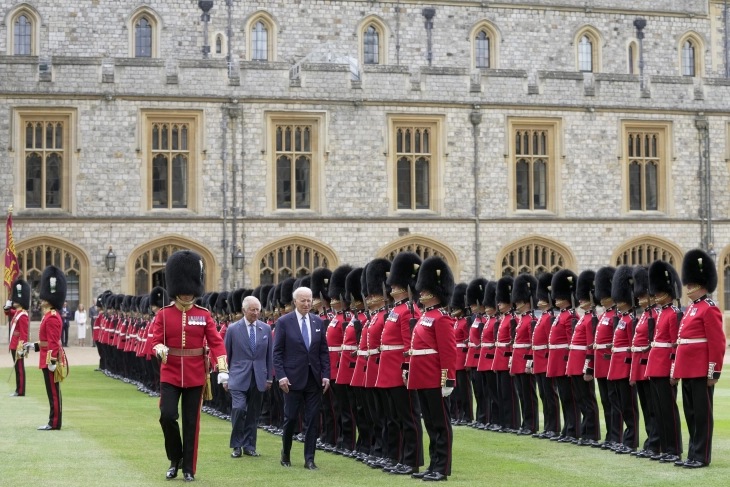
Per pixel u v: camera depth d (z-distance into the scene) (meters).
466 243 48.19
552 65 57.44
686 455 18.88
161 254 46.16
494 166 48.59
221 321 29.69
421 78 48.06
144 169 45.84
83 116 45.41
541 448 19.95
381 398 18.14
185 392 16.27
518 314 23.00
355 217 47.28
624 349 19.36
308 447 17.83
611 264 49.41
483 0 56.44
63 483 15.69
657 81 50.25
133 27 53.25
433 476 16.25
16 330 29.14
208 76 46.31
